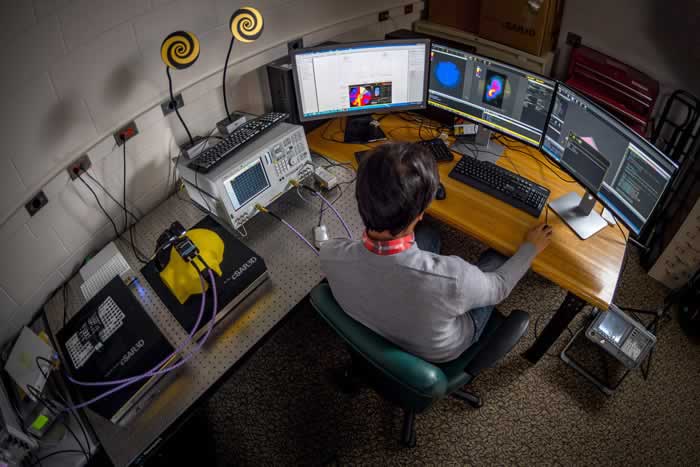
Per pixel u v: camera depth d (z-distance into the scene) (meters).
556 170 1.87
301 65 1.86
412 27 2.80
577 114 1.52
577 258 1.53
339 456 1.79
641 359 1.82
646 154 1.27
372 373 1.45
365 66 1.91
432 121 2.20
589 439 1.78
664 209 2.29
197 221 1.84
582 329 2.07
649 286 2.24
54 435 1.25
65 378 1.36
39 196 1.49
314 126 2.21
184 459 1.60
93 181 1.67
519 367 1.99
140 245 1.76
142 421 1.27
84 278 1.64
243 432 1.88
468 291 1.05
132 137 1.75
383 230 0.96
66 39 1.43
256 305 1.51
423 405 1.31
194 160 1.65
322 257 1.11
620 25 2.20
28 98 1.38
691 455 1.72
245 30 1.55
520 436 1.80
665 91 2.17
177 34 1.44
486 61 1.74
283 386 2.00
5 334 1.50
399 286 1.01
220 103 2.05
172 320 1.48
